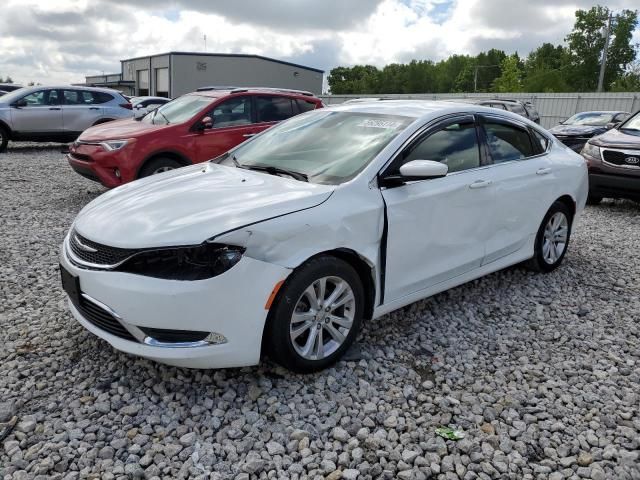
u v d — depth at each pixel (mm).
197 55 39406
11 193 8352
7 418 2811
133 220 3062
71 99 13969
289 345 3047
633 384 3354
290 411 2941
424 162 3447
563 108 28891
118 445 2643
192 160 7816
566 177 5062
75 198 8133
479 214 4133
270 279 2893
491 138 4422
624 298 4746
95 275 2941
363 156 3625
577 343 3875
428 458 2648
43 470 2451
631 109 26703
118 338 2949
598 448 2756
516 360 3625
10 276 4727
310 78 43281
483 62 110500
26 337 3623
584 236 6852
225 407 2953
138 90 46125
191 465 2535
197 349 2830
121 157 7301
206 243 2779
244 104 8367
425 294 3889
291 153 3973
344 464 2588
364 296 3504
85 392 3043
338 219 3170
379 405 3045
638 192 8266
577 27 70500
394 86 115562
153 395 3033
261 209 3010
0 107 13117
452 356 3633
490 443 2777
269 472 2518
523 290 4816
